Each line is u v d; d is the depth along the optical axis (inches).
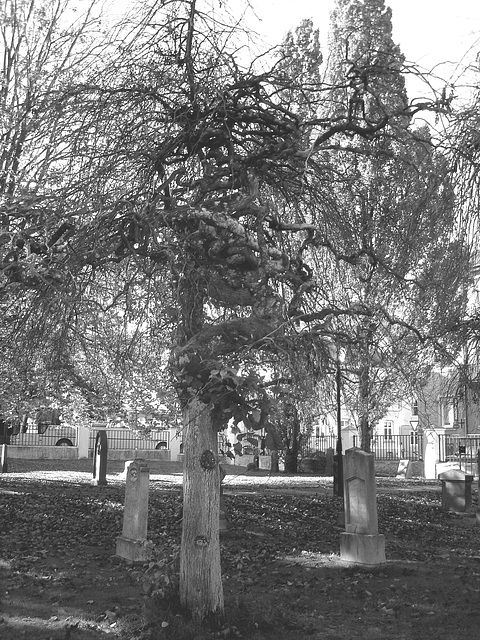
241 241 270.1
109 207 279.3
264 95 314.5
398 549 497.7
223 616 290.5
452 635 297.4
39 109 312.5
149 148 303.0
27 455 1363.2
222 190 315.6
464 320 466.9
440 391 549.0
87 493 769.6
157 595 300.8
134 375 547.5
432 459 1139.9
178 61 309.3
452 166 317.1
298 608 334.6
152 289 299.0
